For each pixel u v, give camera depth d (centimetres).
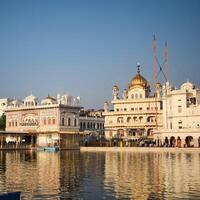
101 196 3169
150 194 3250
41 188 3547
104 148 12294
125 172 4925
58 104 13488
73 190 3444
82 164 6250
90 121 16488
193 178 4284
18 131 14550
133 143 12912
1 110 17825
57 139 13450
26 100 15425
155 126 14138
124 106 14950
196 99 12962
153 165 6000
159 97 14288
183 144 11800
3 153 10475
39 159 7650
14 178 4256
